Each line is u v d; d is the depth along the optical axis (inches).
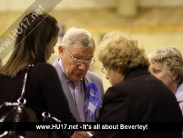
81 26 697.6
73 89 179.3
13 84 135.3
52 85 133.6
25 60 137.6
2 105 131.7
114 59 135.3
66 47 172.9
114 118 128.1
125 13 714.2
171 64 175.2
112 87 133.5
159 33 692.1
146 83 133.4
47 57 142.1
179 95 176.9
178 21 708.7
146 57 138.9
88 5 721.0
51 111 134.1
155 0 732.7
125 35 139.9
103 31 693.9
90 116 179.2
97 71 518.0
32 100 133.8
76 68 173.2
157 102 130.7
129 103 129.0
